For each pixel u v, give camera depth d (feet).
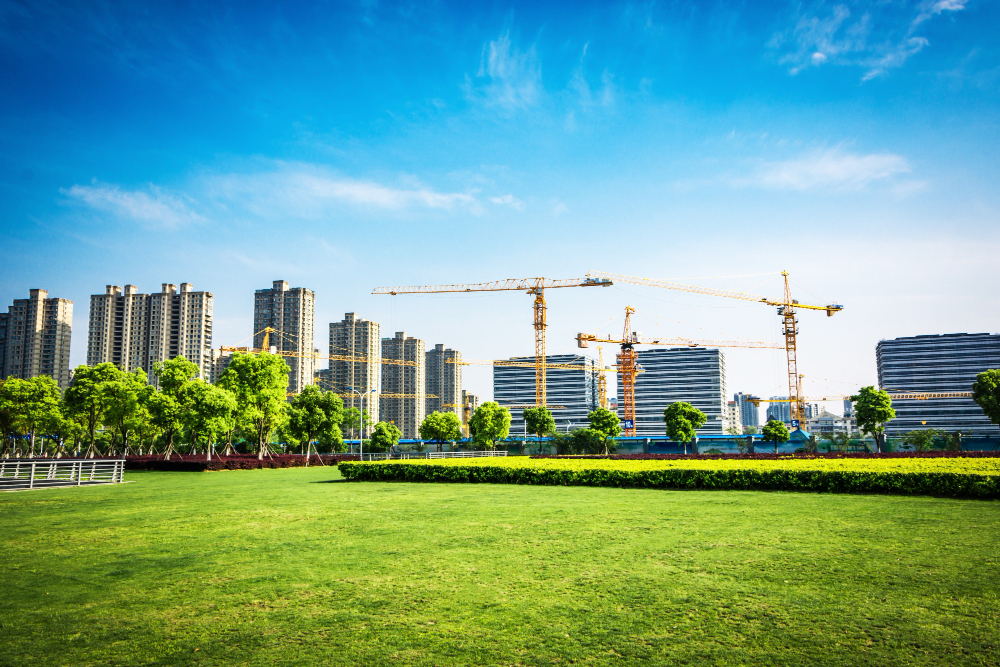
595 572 39.78
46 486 115.03
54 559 46.16
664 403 617.21
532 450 305.53
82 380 220.43
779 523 57.62
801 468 88.69
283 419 235.40
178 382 213.87
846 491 83.25
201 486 113.80
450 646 27.32
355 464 124.06
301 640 28.32
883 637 27.30
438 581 38.22
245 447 306.76
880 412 226.79
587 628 29.32
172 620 31.45
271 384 223.30
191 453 305.94
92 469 126.00
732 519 60.75
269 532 57.21
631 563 42.11
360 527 59.62
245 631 29.66
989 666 24.11
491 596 34.83
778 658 25.30
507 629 29.35
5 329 410.52
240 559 45.32
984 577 36.40
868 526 54.85
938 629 28.07
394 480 120.06
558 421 654.94
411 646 27.37
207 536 55.42
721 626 29.19
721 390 615.98
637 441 356.59
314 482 122.11
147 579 39.73
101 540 54.03
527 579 38.34
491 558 44.50
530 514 67.15
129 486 115.14
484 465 113.19
